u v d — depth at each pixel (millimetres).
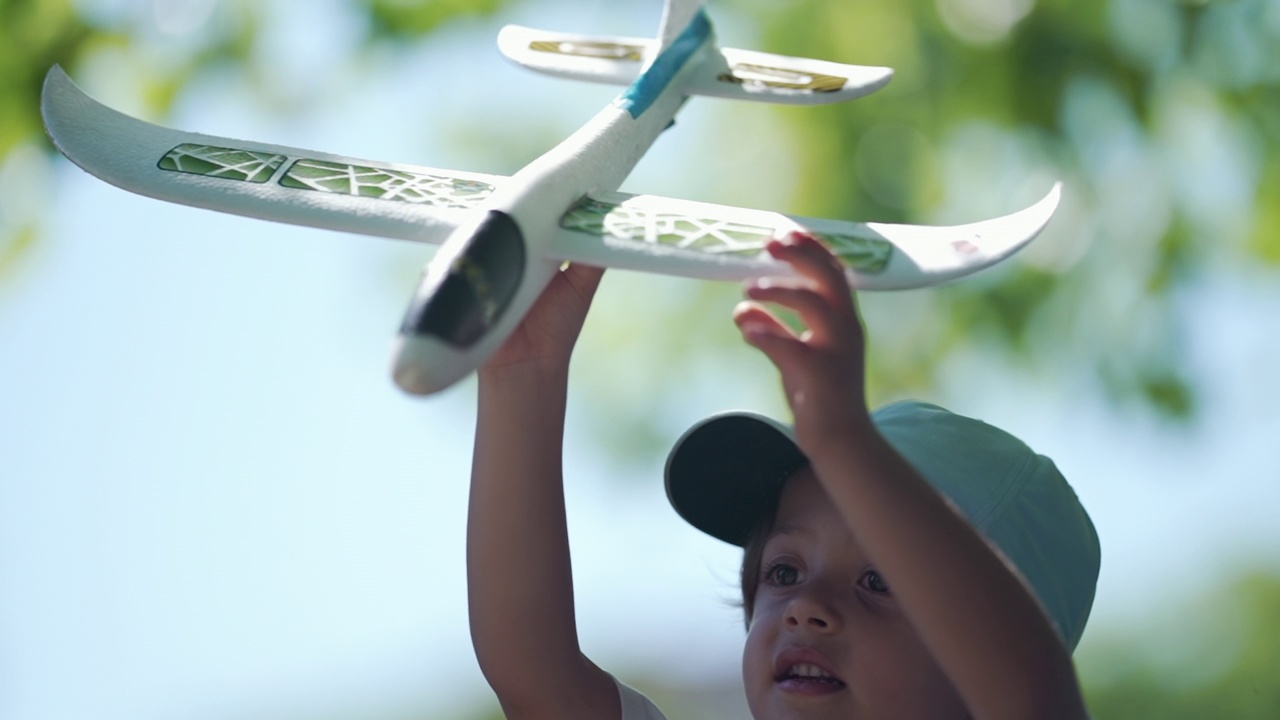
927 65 9812
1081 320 9938
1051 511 3654
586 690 3936
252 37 9680
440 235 3104
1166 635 17797
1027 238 3053
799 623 3482
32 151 9008
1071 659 2744
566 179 3250
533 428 3691
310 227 3193
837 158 9992
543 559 3750
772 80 4500
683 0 4414
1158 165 9898
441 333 2670
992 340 9977
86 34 9102
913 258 2984
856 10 9953
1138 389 9875
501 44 5000
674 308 11039
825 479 2654
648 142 3982
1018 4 9734
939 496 2682
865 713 3420
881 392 10000
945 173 10008
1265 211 10125
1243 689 17172
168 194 3311
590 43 5047
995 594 2654
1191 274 9977
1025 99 9672
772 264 2939
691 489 3986
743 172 10445
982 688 2660
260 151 3510
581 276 3742
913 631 3457
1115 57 9680
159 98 9500
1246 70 10016
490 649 3824
